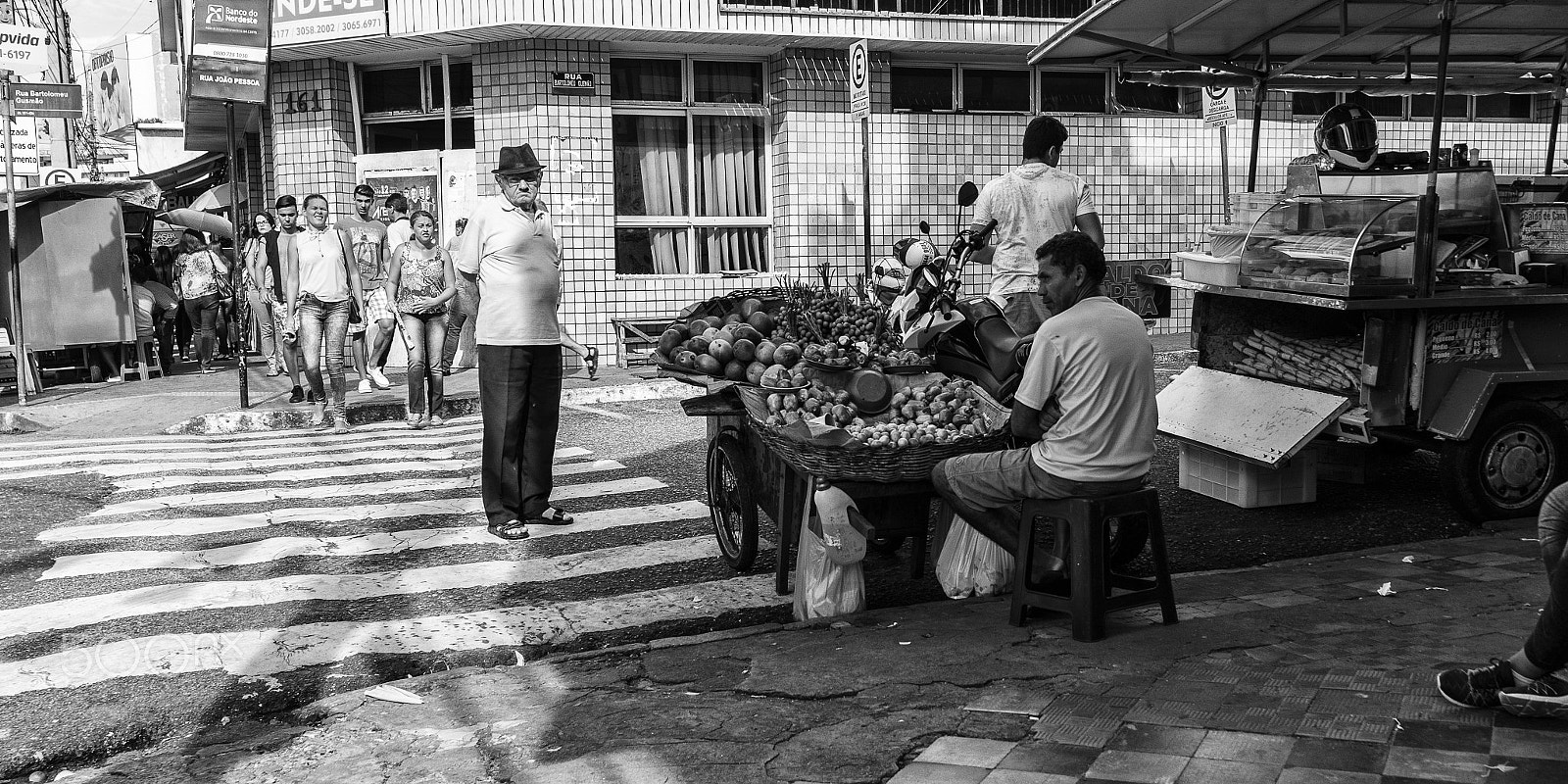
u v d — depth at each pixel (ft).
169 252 64.28
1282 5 25.09
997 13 51.85
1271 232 23.80
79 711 14.23
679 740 12.43
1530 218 24.13
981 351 18.94
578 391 42.32
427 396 37.96
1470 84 32.91
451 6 46.14
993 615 16.52
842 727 12.57
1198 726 12.05
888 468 16.70
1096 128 54.08
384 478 28.81
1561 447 22.54
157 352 56.80
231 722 14.20
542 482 23.40
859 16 49.06
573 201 49.03
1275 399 23.30
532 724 13.16
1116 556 18.75
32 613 18.12
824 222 51.52
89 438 36.17
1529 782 10.42
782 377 17.85
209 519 24.43
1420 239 21.36
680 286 51.19
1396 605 16.38
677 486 27.20
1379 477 26.68
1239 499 23.89
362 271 43.65
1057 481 15.40
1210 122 44.39
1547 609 11.55
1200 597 17.30
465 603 18.67
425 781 11.78
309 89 50.70
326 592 19.24
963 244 20.36
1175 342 53.16
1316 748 11.35
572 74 48.42
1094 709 12.71
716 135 52.06
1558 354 22.62
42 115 41.96
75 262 48.14
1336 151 25.61
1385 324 21.47
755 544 19.70
